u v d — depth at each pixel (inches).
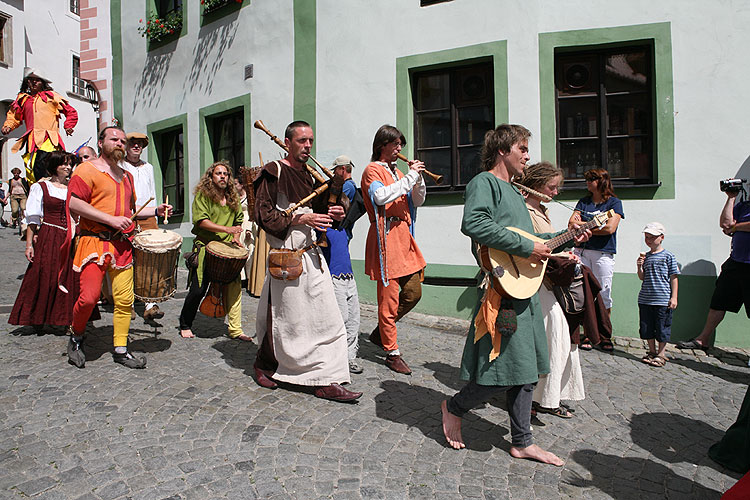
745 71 211.9
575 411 140.9
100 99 426.0
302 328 138.6
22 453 104.2
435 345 199.5
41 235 176.6
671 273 185.9
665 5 219.6
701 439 126.2
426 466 106.0
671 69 219.8
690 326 216.8
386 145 166.6
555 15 231.5
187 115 359.6
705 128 216.4
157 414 123.9
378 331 175.9
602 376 171.3
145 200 217.0
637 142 231.0
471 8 244.5
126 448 107.2
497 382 103.7
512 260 104.3
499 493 97.4
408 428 123.4
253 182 135.3
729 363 192.4
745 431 110.0
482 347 105.1
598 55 234.5
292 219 130.8
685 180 218.4
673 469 110.6
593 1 227.0
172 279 165.2
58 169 181.8
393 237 165.3
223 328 208.7
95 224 148.6
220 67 335.3
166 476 97.3
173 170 387.5
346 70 276.5
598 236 205.2
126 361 156.0
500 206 105.1
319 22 285.0
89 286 146.8
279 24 302.0
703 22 216.1
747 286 191.8
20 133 673.6
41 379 143.3
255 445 110.6
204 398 134.6
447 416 114.6
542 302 131.8
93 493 91.4
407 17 258.8
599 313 136.6
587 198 212.8
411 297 169.9
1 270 301.4
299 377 139.3
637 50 229.9
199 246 188.4
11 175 663.1
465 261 246.2
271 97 306.7
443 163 259.8
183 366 158.9
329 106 282.4
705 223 216.2
